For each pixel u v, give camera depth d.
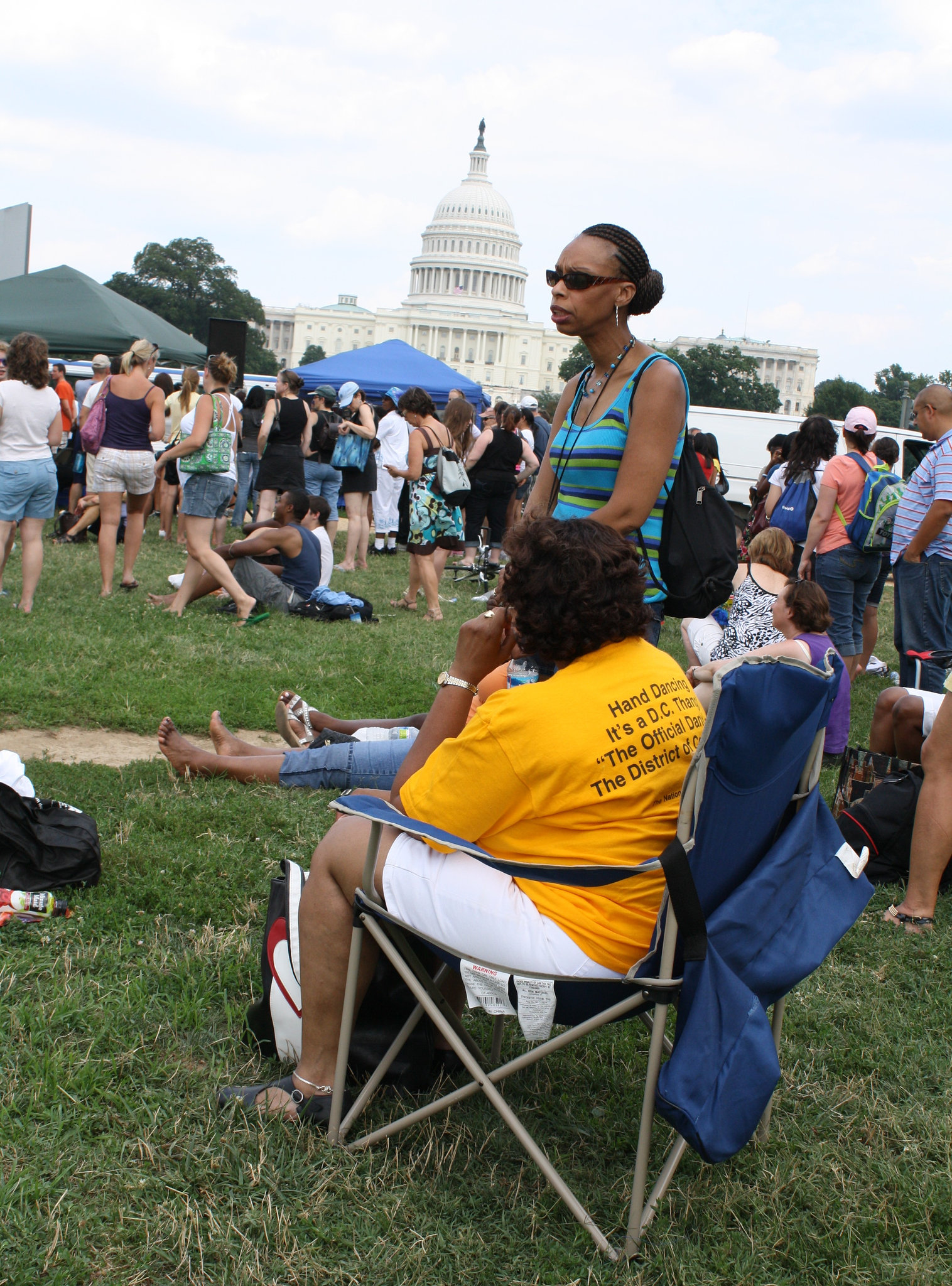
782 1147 2.52
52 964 2.94
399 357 21.53
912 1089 2.79
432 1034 2.60
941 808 3.74
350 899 2.28
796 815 2.28
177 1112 2.41
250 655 6.78
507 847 2.18
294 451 11.59
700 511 3.22
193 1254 2.04
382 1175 2.28
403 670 6.78
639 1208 2.12
